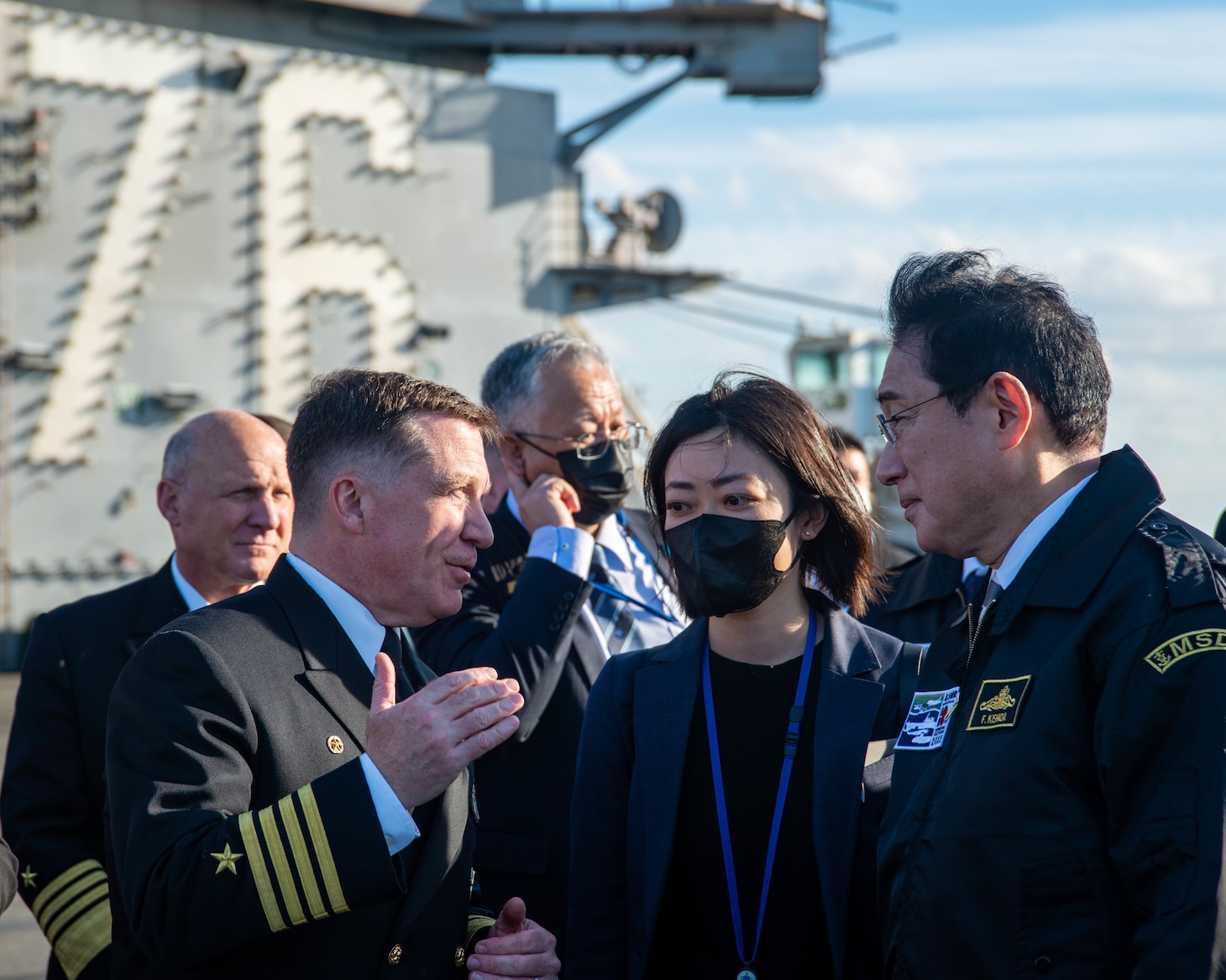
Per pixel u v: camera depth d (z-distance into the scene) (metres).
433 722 1.86
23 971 5.18
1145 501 1.94
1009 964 1.79
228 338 15.52
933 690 2.12
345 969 1.96
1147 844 1.70
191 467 3.13
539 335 3.39
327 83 16.12
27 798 2.87
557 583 2.97
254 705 1.96
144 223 15.08
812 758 2.34
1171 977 1.61
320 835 1.80
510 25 17.89
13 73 14.48
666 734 2.40
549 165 17.73
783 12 18.16
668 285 18.64
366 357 16.28
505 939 2.18
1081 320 2.05
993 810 1.84
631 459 3.33
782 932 2.27
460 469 2.13
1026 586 1.96
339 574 2.14
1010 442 1.99
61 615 3.06
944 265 2.12
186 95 15.33
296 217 15.88
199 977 1.92
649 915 2.29
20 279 14.51
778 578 2.38
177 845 1.80
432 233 16.80
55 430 14.64
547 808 2.94
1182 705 1.72
